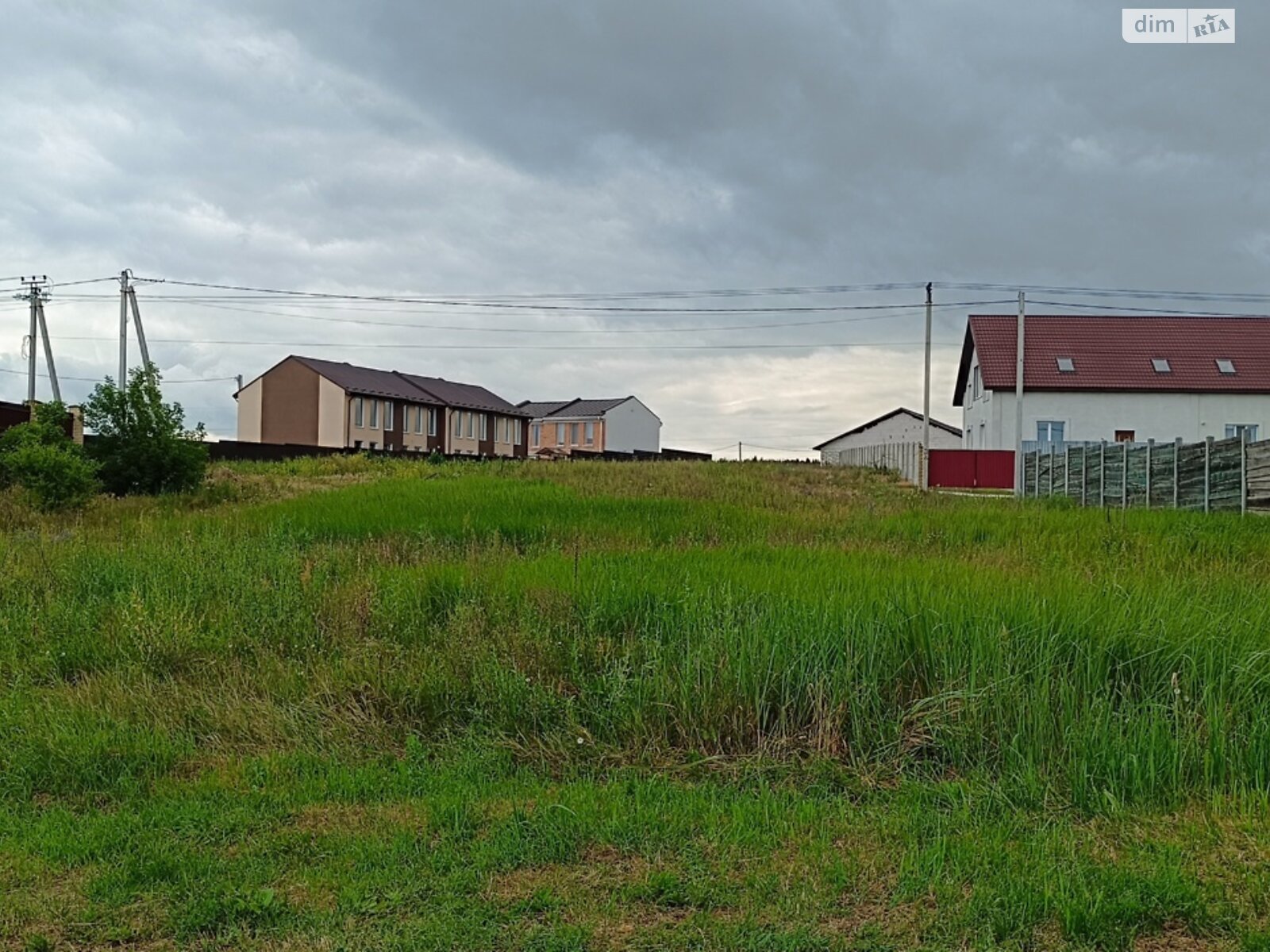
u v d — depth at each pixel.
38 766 5.47
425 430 64.56
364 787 5.28
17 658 7.55
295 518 15.40
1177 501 22.45
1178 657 6.18
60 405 21.86
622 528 14.70
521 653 6.88
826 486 29.09
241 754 5.90
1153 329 45.66
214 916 3.80
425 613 8.11
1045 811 4.93
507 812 4.89
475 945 3.58
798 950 3.56
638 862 4.30
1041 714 5.57
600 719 6.14
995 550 12.90
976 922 3.74
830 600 7.05
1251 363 43.56
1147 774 5.11
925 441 38.34
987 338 45.50
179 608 8.15
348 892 3.96
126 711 6.37
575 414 84.12
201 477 23.25
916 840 4.54
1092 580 8.92
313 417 57.66
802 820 4.82
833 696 6.00
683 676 6.29
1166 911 3.81
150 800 5.12
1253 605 7.27
